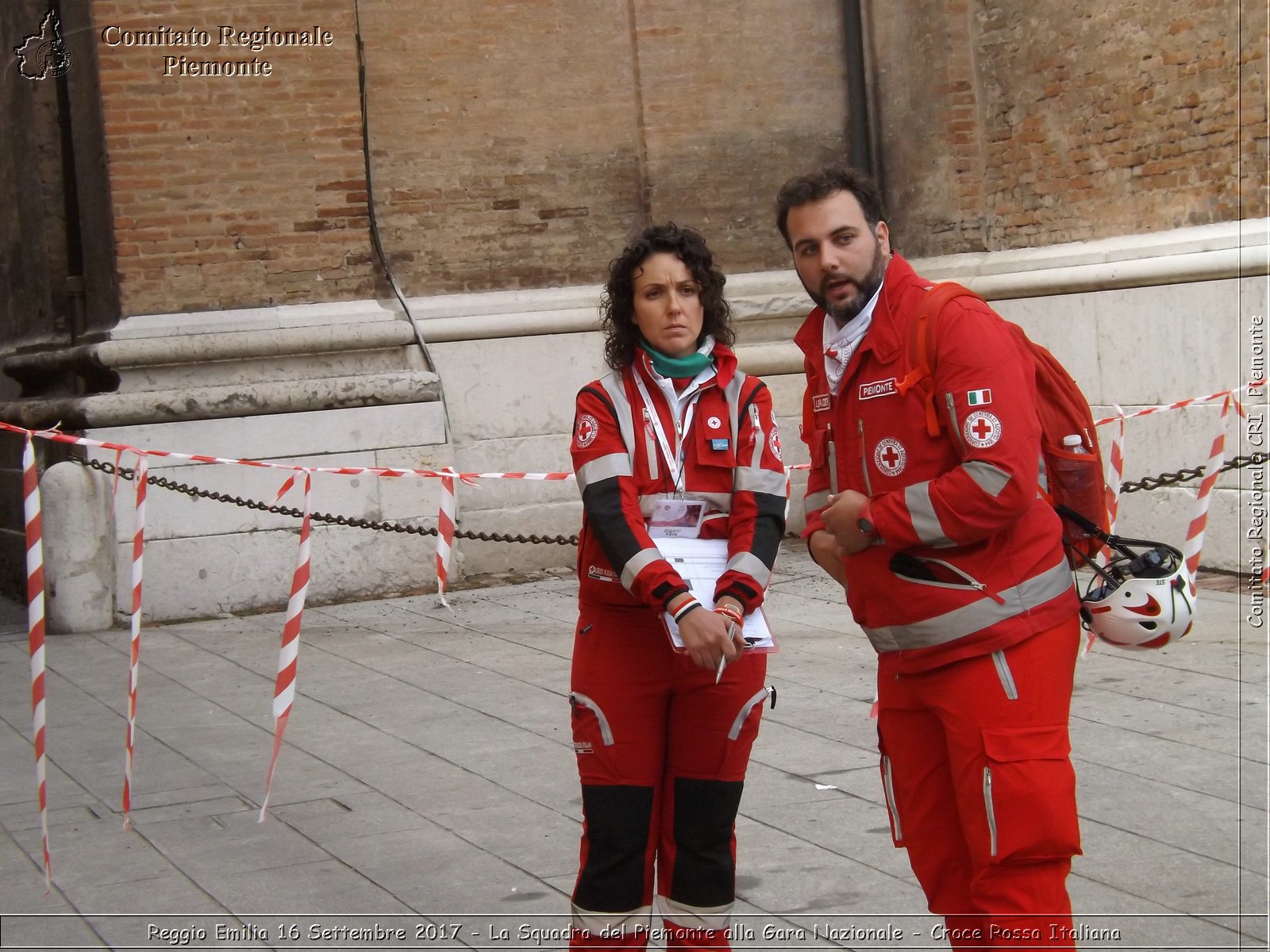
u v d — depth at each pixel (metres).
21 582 11.43
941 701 3.02
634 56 11.14
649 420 3.34
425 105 10.69
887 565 3.06
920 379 3.00
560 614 9.30
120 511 9.65
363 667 8.09
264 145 10.10
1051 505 3.19
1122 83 9.44
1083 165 9.83
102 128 9.85
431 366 10.39
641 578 3.18
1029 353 3.13
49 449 10.67
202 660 8.51
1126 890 4.18
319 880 4.70
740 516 3.37
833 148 11.51
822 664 7.45
